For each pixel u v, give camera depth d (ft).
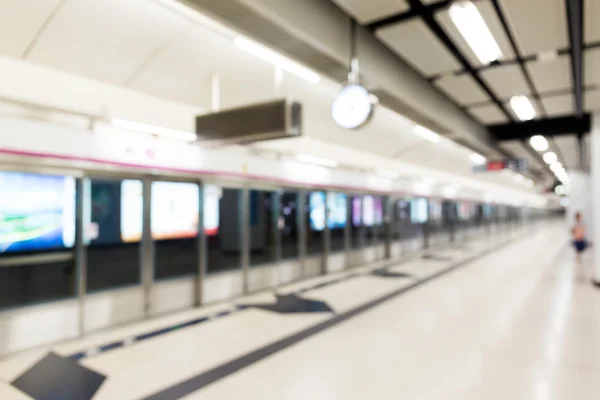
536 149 37.52
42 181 14.65
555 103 22.52
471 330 16.08
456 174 56.03
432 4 11.57
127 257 40.06
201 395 10.58
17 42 11.74
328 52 12.01
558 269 32.09
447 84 18.80
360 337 15.24
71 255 15.70
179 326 16.61
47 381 11.39
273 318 17.80
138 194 17.88
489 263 35.76
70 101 13.71
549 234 79.77
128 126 16.03
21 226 14.14
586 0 11.14
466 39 13.64
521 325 16.76
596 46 14.32
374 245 37.22
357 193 33.60
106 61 13.62
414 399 10.39
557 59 15.61
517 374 11.87
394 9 11.68
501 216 88.28
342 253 32.01
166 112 16.84
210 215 20.93
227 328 16.37
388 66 15.40
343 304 20.39
